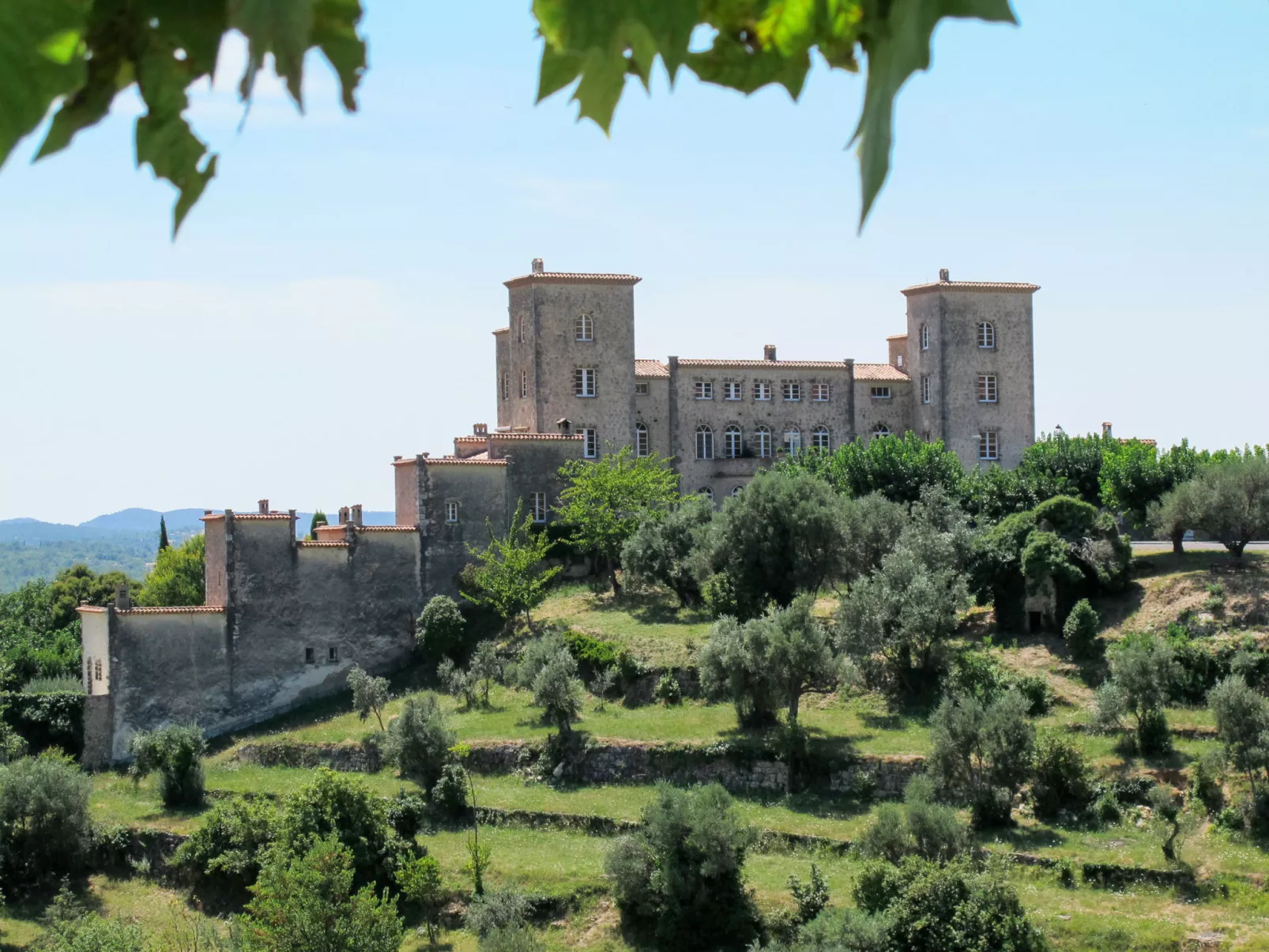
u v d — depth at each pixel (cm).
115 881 6619
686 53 359
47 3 318
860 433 12031
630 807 6700
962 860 5291
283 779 7550
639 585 9450
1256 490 8144
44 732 8144
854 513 8588
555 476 10162
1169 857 5647
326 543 9012
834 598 9044
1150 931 5100
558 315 11019
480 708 8144
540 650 7819
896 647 7706
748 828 5700
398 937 5350
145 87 357
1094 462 9844
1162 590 7931
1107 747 6662
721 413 11694
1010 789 6322
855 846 6031
